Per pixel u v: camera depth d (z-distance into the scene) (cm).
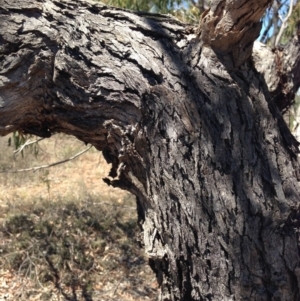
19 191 528
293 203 91
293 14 225
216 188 90
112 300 349
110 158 106
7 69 91
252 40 92
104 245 410
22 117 97
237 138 91
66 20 94
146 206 101
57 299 344
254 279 89
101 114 94
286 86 113
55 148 616
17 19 92
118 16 98
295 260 90
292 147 98
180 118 91
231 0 87
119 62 93
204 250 90
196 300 92
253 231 89
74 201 477
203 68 93
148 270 389
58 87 93
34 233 409
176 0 224
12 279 359
